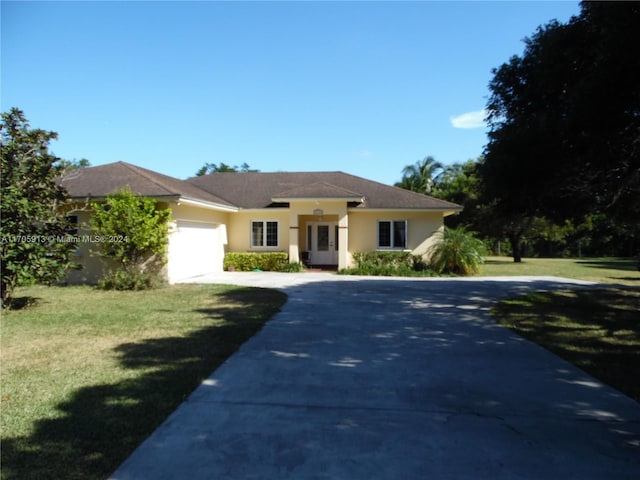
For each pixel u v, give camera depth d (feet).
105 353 20.53
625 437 12.21
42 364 18.81
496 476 10.20
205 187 77.77
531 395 15.40
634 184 32.40
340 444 11.75
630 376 17.40
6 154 31.07
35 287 44.68
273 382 16.67
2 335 24.22
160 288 44.19
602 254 134.41
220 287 45.09
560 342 22.95
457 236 63.41
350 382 16.72
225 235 68.08
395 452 11.33
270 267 66.03
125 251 44.65
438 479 10.09
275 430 12.59
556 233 105.19
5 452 11.27
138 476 10.21
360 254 65.26
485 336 24.26
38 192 32.65
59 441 11.86
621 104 25.03
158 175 61.98
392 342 22.84
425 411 13.98
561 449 11.50
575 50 27.76
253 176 82.58
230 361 19.31
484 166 34.86
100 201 47.75
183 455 11.16
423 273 60.90
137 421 13.12
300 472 10.37
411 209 64.39
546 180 32.24
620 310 32.73
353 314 30.53
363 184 76.64
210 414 13.69
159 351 20.85
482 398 15.12
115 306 33.71
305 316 29.76
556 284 50.47
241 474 10.28
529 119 31.89
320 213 64.64
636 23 21.85
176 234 50.49
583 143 28.94
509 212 40.45
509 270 73.87
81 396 15.11
